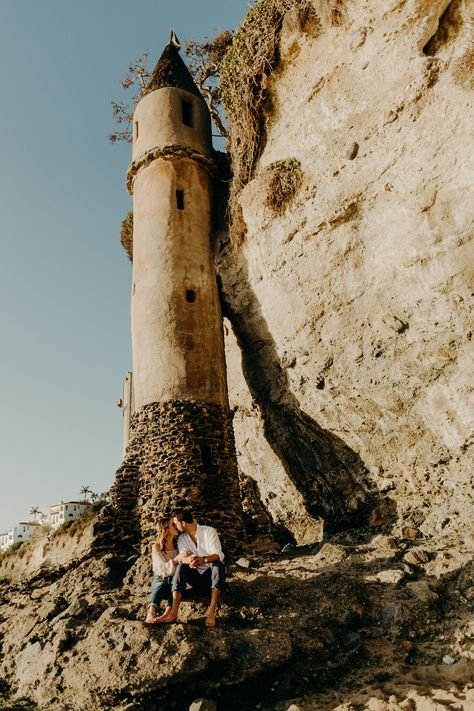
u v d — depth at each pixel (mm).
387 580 7480
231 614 6441
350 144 10945
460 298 9445
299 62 12094
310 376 12547
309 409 13062
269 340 13656
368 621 6613
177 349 12758
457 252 9383
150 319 13148
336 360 11844
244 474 16031
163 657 5426
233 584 6988
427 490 10750
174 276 13500
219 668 5488
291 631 6145
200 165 15039
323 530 13328
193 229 14258
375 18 10422
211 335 13438
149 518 11102
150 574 8883
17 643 7027
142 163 14906
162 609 6602
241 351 15055
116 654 5566
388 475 11609
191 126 15438
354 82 10961
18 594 10125
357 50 10820
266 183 12477
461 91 9297
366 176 10742
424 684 5262
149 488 11477
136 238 14523
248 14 13242
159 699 5312
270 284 13062
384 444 11570
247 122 13273
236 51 13414
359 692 5332
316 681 5637
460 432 9945
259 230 12945
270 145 13023
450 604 6840
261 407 14805
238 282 13977
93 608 7176
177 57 16906
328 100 11477
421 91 9797
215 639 5672
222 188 15445
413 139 9953
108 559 9945
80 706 5398
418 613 6598
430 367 10211
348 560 8719
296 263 12281
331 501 13148
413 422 10836
